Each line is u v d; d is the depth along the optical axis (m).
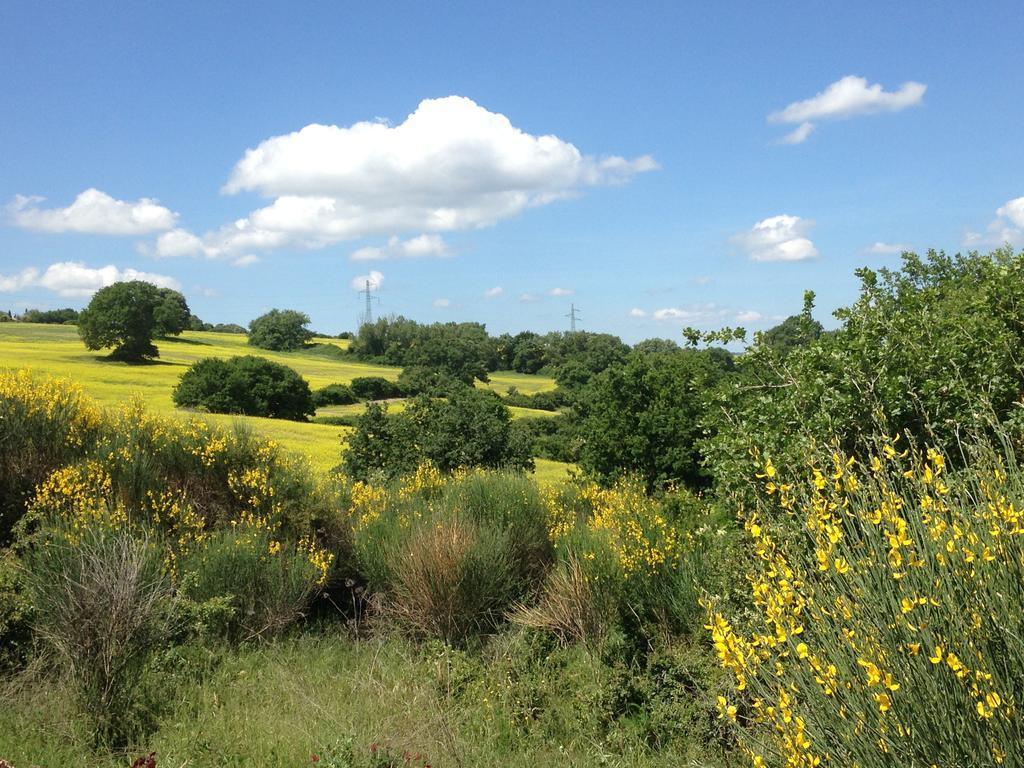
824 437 4.56
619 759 4.88
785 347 6.00
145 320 66.88
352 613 8.93
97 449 9.23
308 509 9.74
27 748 4.66
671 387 12.46
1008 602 2.49
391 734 4.94
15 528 7.41
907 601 2.40
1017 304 4.73
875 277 5.15
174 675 5.91
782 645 2.96
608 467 12.66
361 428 18.02
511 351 98.44
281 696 5.93
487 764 4.79
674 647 6.65
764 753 3.20
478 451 17.59
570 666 6.80
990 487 2.79
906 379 4.39
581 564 7.80
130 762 4.55
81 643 5.21
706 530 6.54
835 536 2.72
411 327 103.31
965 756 2.36
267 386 46.56
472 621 8.09
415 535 8.67
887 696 2.39
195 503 9.63
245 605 7.73
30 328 88.44
